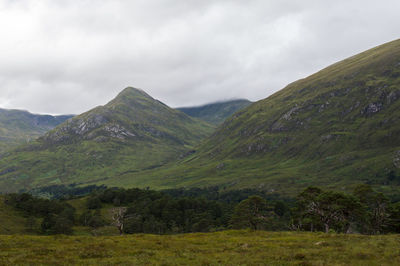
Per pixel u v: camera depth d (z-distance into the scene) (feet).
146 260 97.30
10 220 493.77
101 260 97.04
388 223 257.14
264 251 113.39
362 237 141.38
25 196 607.37
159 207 582.76
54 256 103.45
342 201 229.25
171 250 119.96
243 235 178.91
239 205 329.72
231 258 100.83
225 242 144.87
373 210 274.16
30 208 567.18
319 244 124.67
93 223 513.45
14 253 106.32
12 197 597.93
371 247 111.96
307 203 274.16
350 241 128.36
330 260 92.53
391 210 258.37
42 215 560.61
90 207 632.79
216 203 608.19
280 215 472.85
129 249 122.01
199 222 461.37
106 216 568.82
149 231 474.90
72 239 148.56
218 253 111.75
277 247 121.80
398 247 109.60
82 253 108.58
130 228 472.85
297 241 139.54
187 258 101.76
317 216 250.16
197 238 165.89
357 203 231.71
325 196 240.12
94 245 128.57
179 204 596.70
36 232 465.88
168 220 532.73
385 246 113.39
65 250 115.44
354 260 91.86
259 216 326.03
